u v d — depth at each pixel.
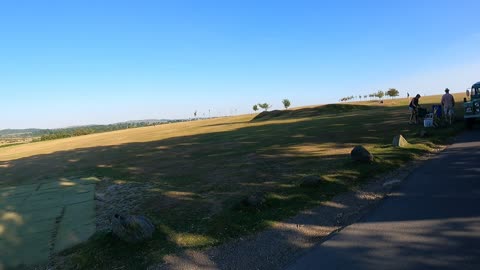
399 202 7.40
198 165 15.55
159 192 10.97
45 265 6.33
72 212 10.05
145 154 23.83
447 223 6.01
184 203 9.18
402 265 4.79
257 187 9.84
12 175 22.41
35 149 51.25
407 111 34.16
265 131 30.48
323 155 13.75
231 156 17.05
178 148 25.09
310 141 18.94
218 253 6.00
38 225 8.95
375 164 10.67
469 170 9.41
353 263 5.03
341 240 5.85
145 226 6.65
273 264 5.41
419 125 20.78
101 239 6.87
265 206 7.83
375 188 8.70
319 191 8.66
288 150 16.42
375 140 16.44
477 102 18.03
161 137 42.25
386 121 25.62
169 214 8.29
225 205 8.45
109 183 14.18
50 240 7.64
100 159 24.77
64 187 14.65
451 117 20.20
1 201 12.91
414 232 5.80
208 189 10.41
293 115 60.62
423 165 10.62
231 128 43.69
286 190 9.00
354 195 8.30
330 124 29.06
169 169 15.52
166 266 5.68
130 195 11.18
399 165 10.88
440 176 9.08
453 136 16.36
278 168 12.24
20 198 13.23
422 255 4.99
